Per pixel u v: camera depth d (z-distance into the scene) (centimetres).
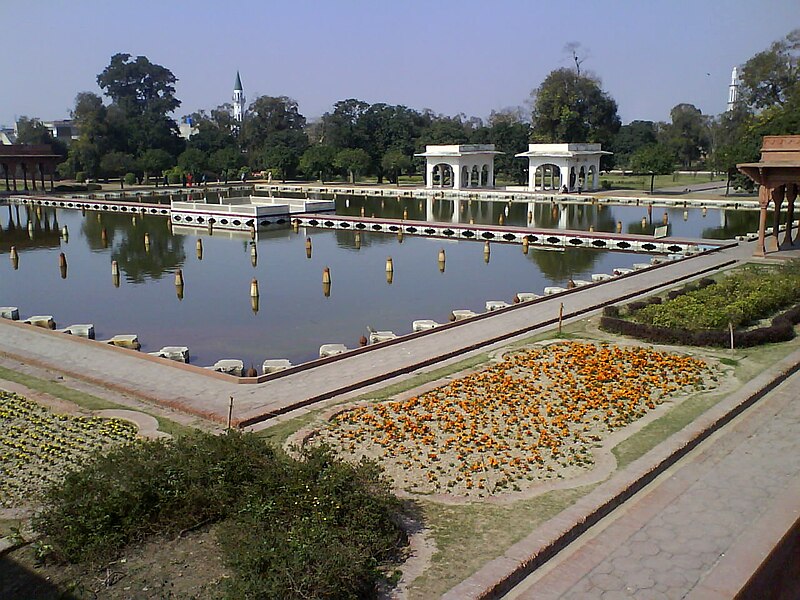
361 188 7031
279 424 1135
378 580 700
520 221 4709
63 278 2902
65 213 5503
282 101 9812
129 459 808
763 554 761
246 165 8469
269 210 4716
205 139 9112
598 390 1247
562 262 3181
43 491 883
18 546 750
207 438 860
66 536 716
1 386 1347
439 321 2100
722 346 1545
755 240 3362
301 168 7925
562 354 1466
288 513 723
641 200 5600
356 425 1120
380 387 1323
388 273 2828
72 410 1213
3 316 2127
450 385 1292
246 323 2109
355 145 8200
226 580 634
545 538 777
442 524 813
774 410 1194
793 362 1418
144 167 7712
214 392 1303
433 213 5244
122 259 3375
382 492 788
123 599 636
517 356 1466
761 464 985
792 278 2102
